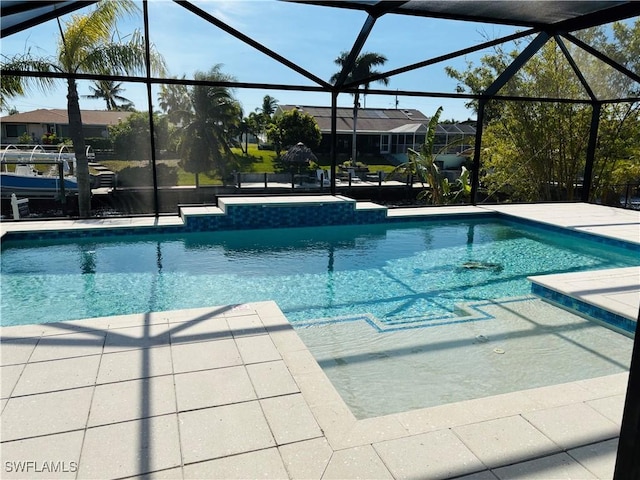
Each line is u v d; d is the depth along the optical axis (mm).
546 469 2047
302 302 5285
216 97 23234
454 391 3418
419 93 8852
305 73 8078
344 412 2467
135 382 2721
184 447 2168
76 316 4820
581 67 9945
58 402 2502
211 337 3357
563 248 7871
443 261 7035
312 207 8883
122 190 15773
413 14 6629
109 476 1979
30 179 13859
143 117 23188
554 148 12664
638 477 1355
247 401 2553
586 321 4605
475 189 10422
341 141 30672
